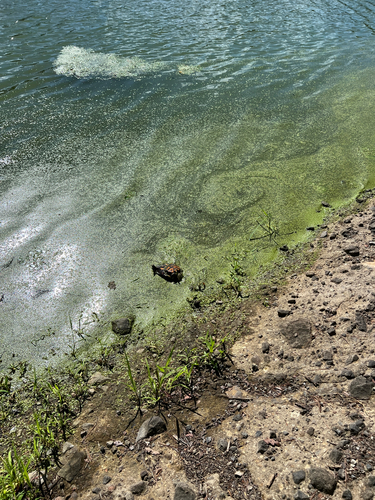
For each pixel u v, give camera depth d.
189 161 3.82
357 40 6.25
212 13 7.50
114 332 2.40
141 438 1.85
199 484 1.65
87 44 6.30
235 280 2.67
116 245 2.98
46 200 3.40
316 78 5.20
